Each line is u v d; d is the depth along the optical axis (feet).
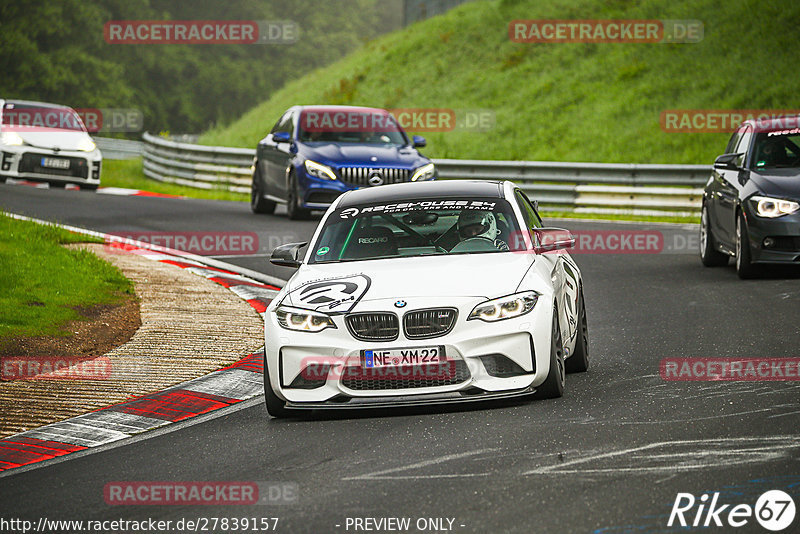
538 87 431.43
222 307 143.33
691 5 446.60
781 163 162.40
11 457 82.38
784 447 71.56
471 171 288.51
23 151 276.82
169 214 244.22
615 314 133.90
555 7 496.23
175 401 98.48
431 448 76.33
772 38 396.16
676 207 258.37
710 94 376.68
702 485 64.08
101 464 79.25
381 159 221.05
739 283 153.07
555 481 66.23
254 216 244.01
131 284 154.51
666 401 87.15
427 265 92.73
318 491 67.92
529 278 89.81
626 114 384.47
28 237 172.76
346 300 88.07
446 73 482.28
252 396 100.78
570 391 93.09
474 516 60.54
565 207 275.59
